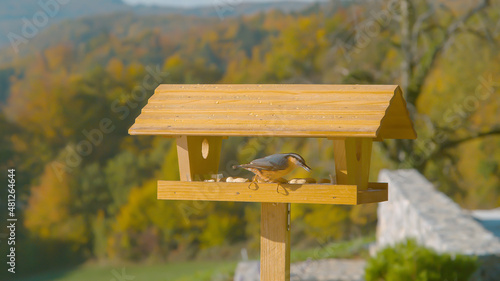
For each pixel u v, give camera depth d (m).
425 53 17.89
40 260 23.19
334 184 4.04
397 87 4.13
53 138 23.77
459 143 18.48
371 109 3.89
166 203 24.00
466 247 7.53
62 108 23.80
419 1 18.02
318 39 21.27
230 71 24.75
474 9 17.52
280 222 4.34
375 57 19.20
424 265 5.93
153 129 4.07
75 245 23.77
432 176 19.44
